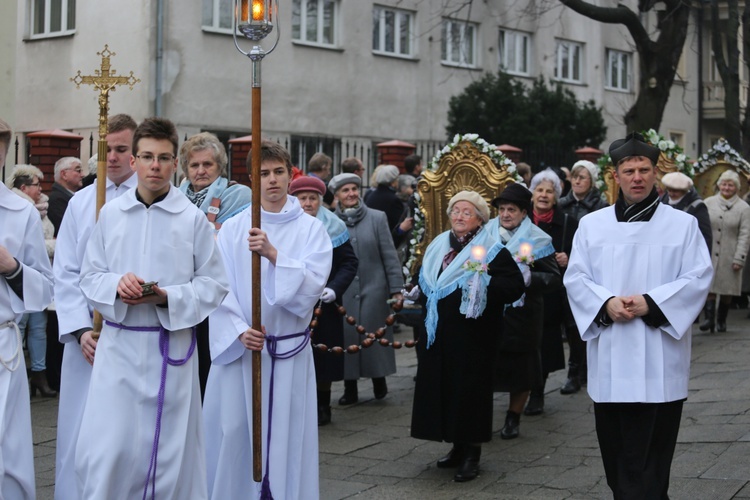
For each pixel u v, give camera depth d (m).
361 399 9.44
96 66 19.92
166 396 4.90
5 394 4.92
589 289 5.45
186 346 4.99
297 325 5.57
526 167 13.85
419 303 7.65
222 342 5.43
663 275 5.39
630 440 5.39
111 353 4.89
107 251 4.95
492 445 7.71
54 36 20.53
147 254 4.91
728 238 12.51
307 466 5.61
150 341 4.90
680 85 31.75
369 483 6.74
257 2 5.26
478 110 22.02
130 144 5.89
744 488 6.25
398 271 9.18
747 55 19.64
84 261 4.99
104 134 5.62
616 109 30.34
